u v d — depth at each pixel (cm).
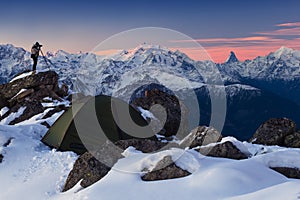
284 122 1538
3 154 1416
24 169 1302
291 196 760
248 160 1057
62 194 1054
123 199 898
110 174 1022
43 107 2295
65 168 1262
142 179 996
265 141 1491
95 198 913
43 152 1472
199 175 958
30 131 1736
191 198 868
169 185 934
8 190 1164
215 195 868
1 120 2278
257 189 896
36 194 1103
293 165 1040
